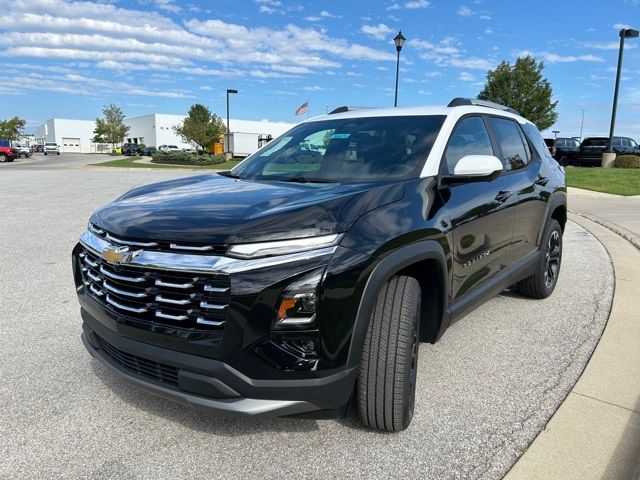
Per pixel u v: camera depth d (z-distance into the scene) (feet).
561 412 9.66
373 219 8.27
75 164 136.05
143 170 104.27
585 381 10.92
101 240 8.79
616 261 21.90
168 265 7.66
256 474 8.04
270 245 7.43
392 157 10.84
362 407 8.65
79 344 12.99
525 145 15.35
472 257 10.93
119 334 8.49
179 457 8.48
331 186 9.69
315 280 7.39
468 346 12.91
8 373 11.38
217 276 7.43
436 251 9.21
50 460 8.39
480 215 11.09
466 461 8.30
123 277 8.23
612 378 11.04
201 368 7.54
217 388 7.52
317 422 9.46
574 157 91.66
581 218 34.63
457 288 10.41
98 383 10.99
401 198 9.12
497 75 113.09
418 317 8.94
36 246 24.39
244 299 7.30
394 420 8.62
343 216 7.98
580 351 12.56
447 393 10.49
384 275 8.00
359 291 7.68
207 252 7.55
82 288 9.83
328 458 8.41
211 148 208.74
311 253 7.48
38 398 10.33
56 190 50.75
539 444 8.68
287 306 7.36
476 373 11.40
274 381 7.46
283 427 9.31
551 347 12.83
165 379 8.16
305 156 12.04
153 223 8.14
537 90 109.60
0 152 153.58
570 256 23.04
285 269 7.37
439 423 9.37
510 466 8.17
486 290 11.93
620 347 12.71
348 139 12.00
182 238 7.66
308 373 7.48
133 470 8.16
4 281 18.44
